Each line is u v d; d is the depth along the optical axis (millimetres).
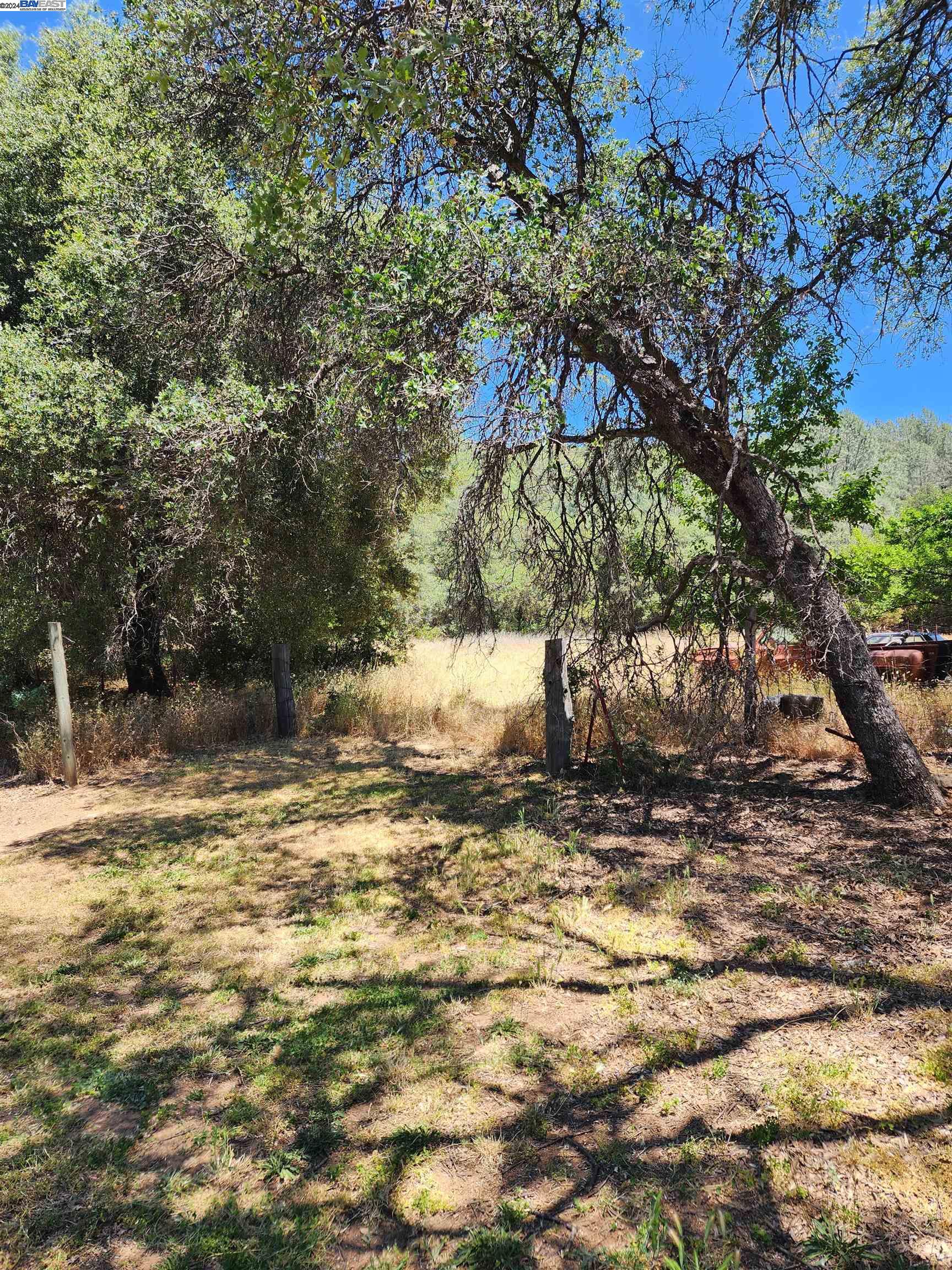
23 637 11609
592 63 7598
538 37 6918
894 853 5254
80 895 5512
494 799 7434
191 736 11219
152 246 9008
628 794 7211
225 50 4305
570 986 3869
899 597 15867
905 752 6254
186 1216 2533
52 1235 2480
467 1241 2340
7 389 9609
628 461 6918
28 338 10312
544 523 6535
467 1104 3020
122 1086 3266
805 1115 2766
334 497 13352
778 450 9383
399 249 6000
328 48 3797
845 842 5551
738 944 4164
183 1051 3521
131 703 12117
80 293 10398
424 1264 2281
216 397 7629
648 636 7305
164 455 8594
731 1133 2719
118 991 4113
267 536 12844
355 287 6195
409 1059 3320
